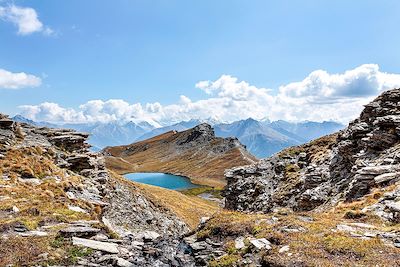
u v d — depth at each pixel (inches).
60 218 1059.3
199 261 835.4
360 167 1640.0
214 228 1014.4
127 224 1968.5
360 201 1246.9
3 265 660.1
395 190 1158.3
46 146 2085.4
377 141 1759.4
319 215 1117.1
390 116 1776.6
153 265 810.2
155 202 2711.6
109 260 772.0
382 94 2161.7
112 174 2716.5
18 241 782.5
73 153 2246.6
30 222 956.0
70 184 1633.9
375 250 703.1
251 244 815.1
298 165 2883.9
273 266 684.1
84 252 789.9
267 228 926.4
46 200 1272.1
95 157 2423.7
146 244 1006.4
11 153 1704.0
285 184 2662.4
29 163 1669.5
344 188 1772.9
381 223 954.1
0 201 1155.3
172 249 952.9
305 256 701.9
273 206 2460.6
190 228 2751.0
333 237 793.6
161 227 2287.2
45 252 749.3
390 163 1480.1
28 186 1427.2
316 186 2171.5
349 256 692.1
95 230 949.2
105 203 1659.7
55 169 1793.8
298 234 841.5
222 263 768.3
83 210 1314.0
